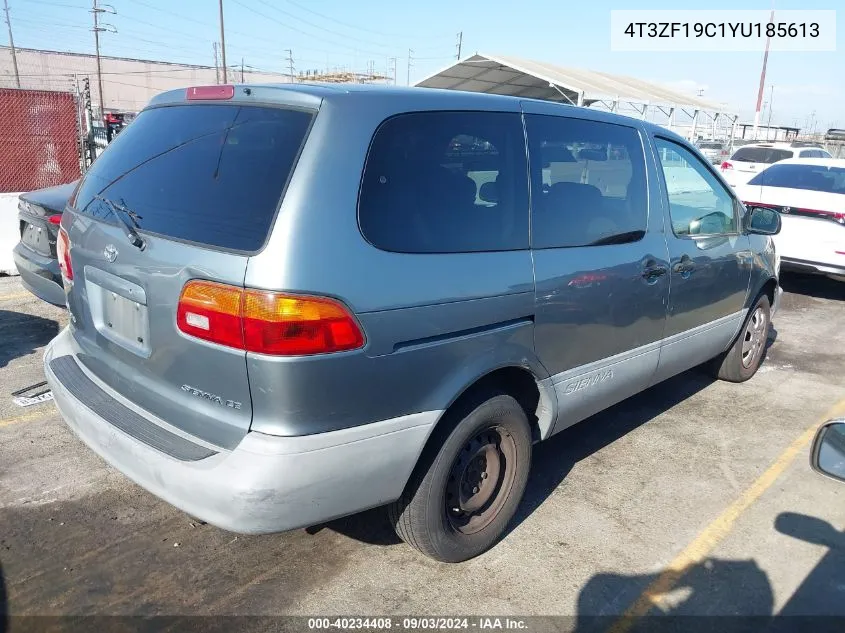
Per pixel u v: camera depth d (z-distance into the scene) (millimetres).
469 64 25281
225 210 2393
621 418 4676
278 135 2441
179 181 2621
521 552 3139
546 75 23000
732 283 4594
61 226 3219
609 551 3168
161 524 3234
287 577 2904
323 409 2307
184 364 2424
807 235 8000
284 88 2549
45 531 3139
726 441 4367
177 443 2455
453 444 2750
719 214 4461
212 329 2291
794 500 3672
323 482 2346
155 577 2865
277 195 2299
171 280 2408
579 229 3275
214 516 2305
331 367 2279
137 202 2715
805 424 4676
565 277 3111
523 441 3115
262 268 2201
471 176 2807
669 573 3029
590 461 4039
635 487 3754
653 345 3871
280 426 2271
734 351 5176
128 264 2588
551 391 3197
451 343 2625
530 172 3068
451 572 2980
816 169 8711
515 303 2865
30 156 11188
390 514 2854
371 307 2352
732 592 2924
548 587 2906
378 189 2465
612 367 3570
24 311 6480
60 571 2875
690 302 4133
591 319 3309
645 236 3699
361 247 2363
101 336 2840
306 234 2246
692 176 4227
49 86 69562
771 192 8383
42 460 3754
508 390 3195
